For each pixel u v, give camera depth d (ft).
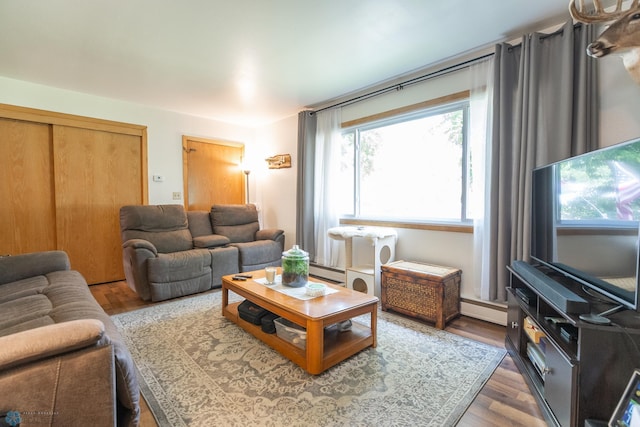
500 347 6.74
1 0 5.90
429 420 4.49
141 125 12.83
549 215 5.81
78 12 6.36
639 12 4.33
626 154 3.89
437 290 7.79
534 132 6.87
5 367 2.66
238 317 7.74
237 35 7.34
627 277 3.84
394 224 10.41
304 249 13.04
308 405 4.79
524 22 6.88
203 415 4.57
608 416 3.62
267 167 15.87
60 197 11.13
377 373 5.69
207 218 13.53
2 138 10.05
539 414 4.61
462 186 8.96
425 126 9.89
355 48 8.00
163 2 6.05
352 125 11.75
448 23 6.88
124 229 11.01
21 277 6.68
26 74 9.65
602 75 6.30
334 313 5.73
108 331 3.86
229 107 13.24
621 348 3.61
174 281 10.10
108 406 3.09
